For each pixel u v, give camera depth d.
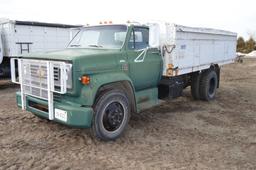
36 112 4.77
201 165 3.87
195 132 5.28
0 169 3.61
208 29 7.44
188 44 6.59
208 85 7.94
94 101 4.45
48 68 4.25
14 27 10.52
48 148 4.32
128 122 5.51
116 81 4.66
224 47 8.82
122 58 4.93
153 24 5.38
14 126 5.32
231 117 6.41
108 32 5.37
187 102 7.90
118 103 4.76
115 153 4.20
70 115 4.18
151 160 3.99
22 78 4.86
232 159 4.10
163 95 6.49
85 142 4.60
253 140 4.93
